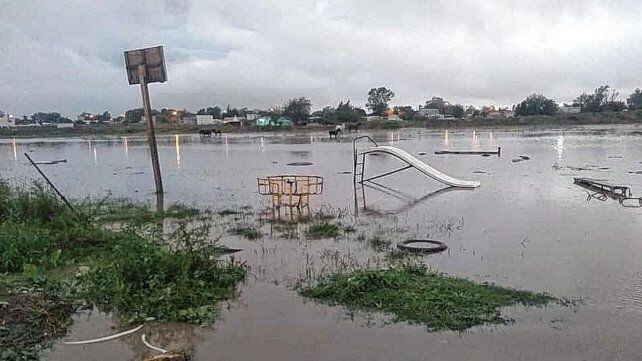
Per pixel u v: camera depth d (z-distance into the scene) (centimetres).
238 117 12181
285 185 1814
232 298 680
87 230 966
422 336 555
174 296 653
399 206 1412
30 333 568
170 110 12125
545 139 4884
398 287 682
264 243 987
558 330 564
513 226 1112
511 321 588
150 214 1292
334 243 979
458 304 633
